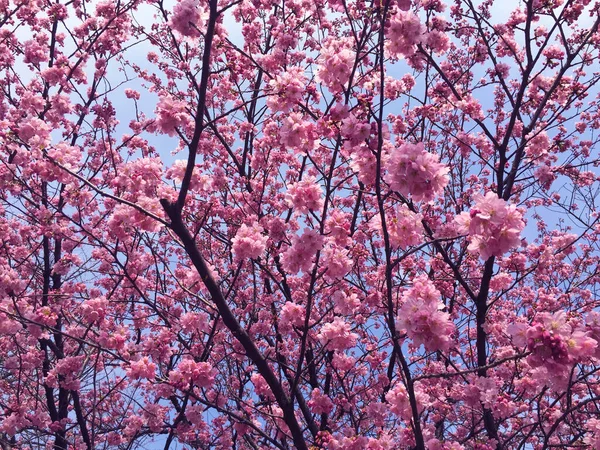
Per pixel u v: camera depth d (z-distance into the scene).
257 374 6.23
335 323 5.03
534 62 6.68
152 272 9.52
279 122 8.33
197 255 4.51
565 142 7.40
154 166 5.19
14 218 9.10
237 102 9.39
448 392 7.14
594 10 6.84
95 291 7.61
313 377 7.29
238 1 3.98
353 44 6.13
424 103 7.50
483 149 8.83
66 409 8.13
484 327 6.82
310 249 4.29
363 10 4.06
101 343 5.55
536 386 5.81
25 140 5.16
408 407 4.73
